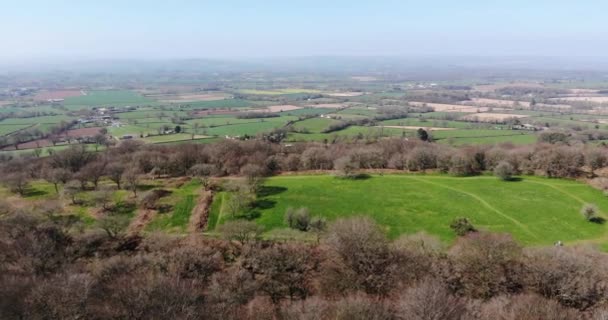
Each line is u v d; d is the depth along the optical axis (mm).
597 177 92688
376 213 76125
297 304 38938
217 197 83375
